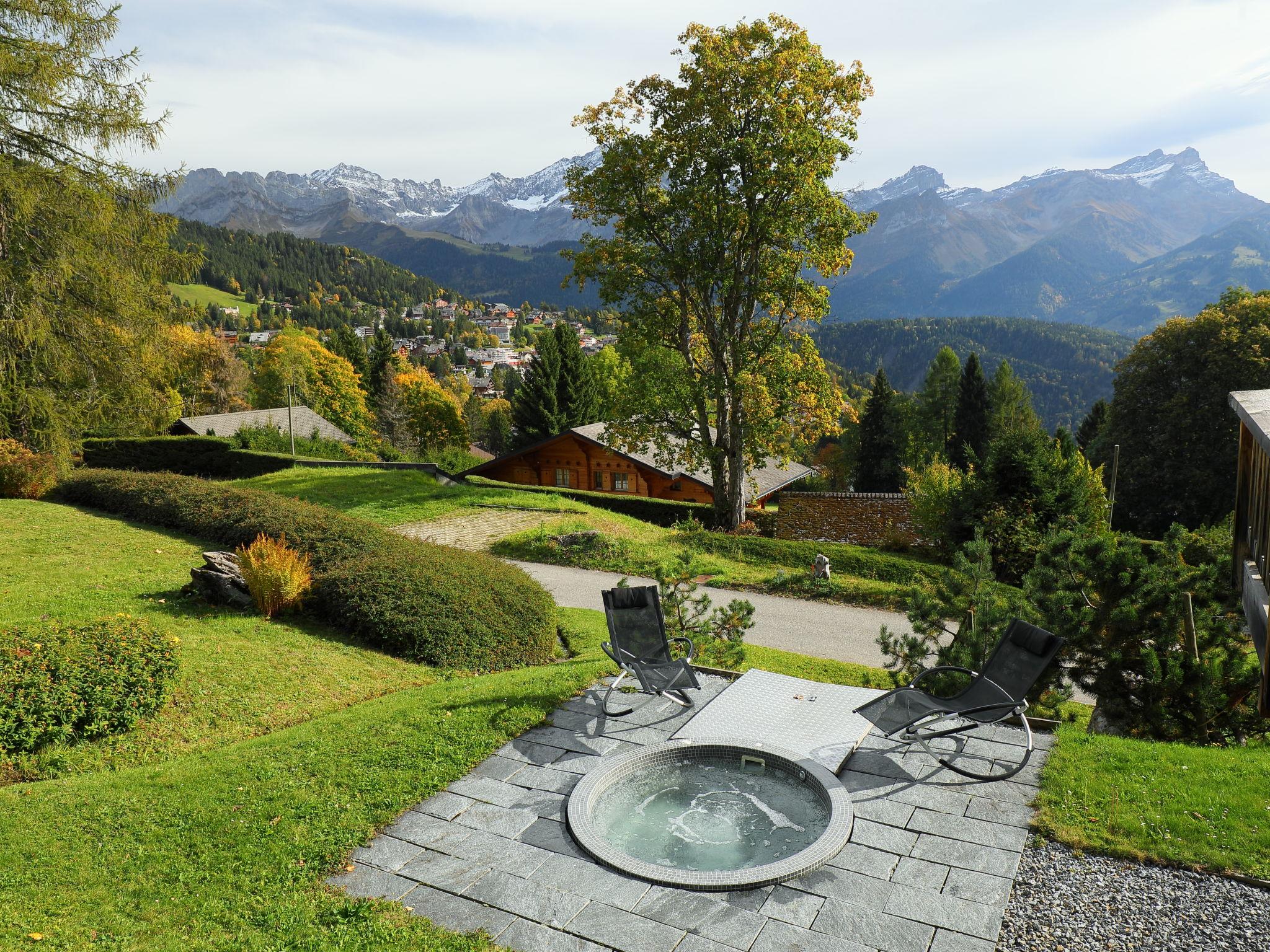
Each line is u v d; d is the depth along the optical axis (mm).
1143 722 8484
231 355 64125
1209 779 6402
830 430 28531
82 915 4855
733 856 5656
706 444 28594
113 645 8367
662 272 27500
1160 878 5160
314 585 12617
